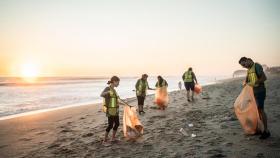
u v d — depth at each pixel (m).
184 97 17.52
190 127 7.60
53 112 14.09
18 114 13.92
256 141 5.56
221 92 19.80
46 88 48.06
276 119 7.43
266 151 4.91
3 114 14.09
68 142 7.04
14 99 23.86
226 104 11.97
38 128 9.45
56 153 6.05
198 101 14.17
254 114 5.87
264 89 5.69
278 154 4.70
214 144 5.70
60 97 25.98
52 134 8.23
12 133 8.70
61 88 47.97
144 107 13.38
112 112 6.54
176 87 42.50
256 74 5.74
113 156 5.54
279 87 18.95
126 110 6.91
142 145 6.19
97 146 6.40
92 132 8.06
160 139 6.59
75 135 7.85
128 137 6.72
